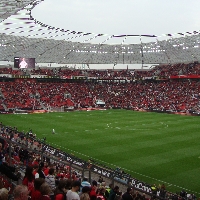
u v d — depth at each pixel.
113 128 51.41
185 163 30.34
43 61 102.12
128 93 98.00
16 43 87.38
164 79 99.88
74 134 45.78
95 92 98.56
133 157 32.69
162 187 20.78
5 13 33.00
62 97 90.50
